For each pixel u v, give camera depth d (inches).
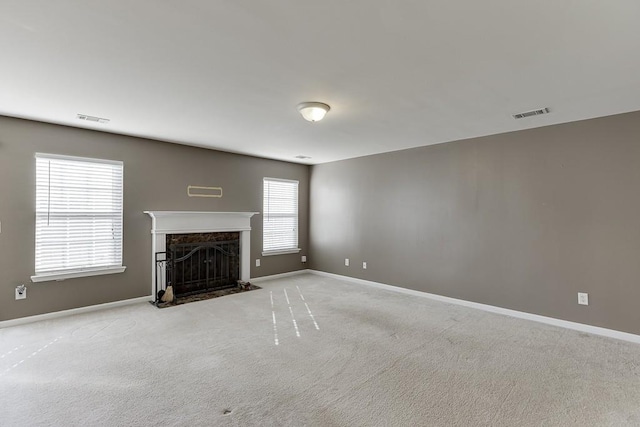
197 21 70.7
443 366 106.7
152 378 97.4
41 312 149.4
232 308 169.8
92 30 74.3
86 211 161.9
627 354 116.4
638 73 95.5
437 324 147.3
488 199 169.9
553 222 149.3
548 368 105.7
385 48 82.0
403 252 206.2
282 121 146.0
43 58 88.0
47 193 151.0
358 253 232.2
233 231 219.5
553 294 148.6
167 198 189.5
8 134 140.9
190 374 100.1
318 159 244.5
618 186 132.6
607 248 135.1
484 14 67.6
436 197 190.9
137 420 77.8
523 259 157.9
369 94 113.0
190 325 143.6
